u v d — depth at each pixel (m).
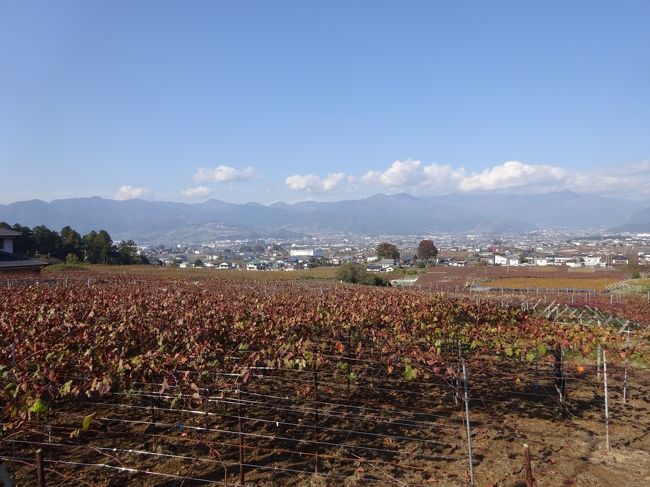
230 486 6.35
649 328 13.81
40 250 79.50
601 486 6.64
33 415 6.95
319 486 6.52
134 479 6.61
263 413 8.95
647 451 7.80
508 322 13.48
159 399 8.80
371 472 6.91
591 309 23.77
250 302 16.31
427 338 10.07
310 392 9.91
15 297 16.50
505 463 7.27
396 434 8.24
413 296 19.66
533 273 58.88
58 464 6.86
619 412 9.57
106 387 6.31
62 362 7.24
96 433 7.87
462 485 6.60
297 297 19.44
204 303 15.49
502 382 11.17
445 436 8.21
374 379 10.94
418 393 10.26
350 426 8.51
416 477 6.80
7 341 9.36
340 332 10.67
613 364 12.26
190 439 7.19
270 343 8.77
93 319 11.26
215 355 8.14
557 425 8.83
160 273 57.31
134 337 9.41
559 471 7.06
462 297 23.83
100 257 87.56
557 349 9.62
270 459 7.24
